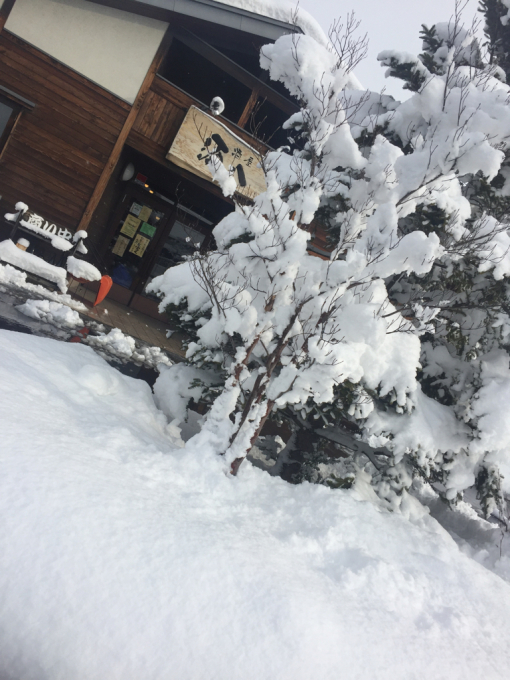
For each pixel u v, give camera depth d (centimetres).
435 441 538
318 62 418
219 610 240
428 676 260
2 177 1065
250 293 452
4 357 396
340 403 488
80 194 1114
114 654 209
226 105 1407
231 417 554
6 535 230
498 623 359
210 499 356
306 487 433
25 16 1011
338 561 350
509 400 538
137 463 342
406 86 650
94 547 241
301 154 526
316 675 231
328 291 395
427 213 467
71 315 871
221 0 1070
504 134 442
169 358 939
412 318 493
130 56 1078
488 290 548
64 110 1067
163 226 1305
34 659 201
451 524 686
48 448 293
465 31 634
